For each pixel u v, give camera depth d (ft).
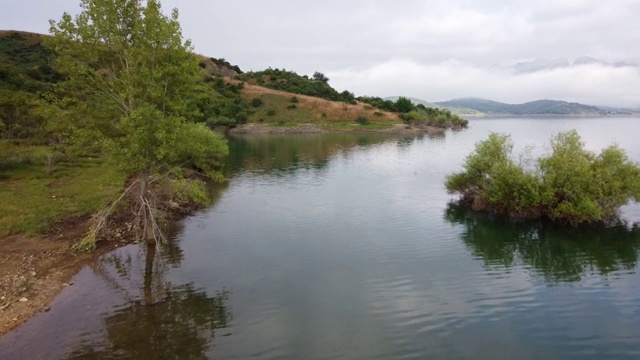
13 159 139.44
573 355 44.34
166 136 70.85
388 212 106.01
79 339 48.16
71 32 69.56
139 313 54.49
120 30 71.31
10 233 81.92
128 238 84.38
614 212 93.86
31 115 173.47
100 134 73.61
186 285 63.31
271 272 68.23
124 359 44.14
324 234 88.53
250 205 115.14
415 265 70.85
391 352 45.24
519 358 43.93
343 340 47.73
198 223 97.40
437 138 348.38
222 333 49.39
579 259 71.97
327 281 64.54
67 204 101.60
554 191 91.04
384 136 373.61
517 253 75.61
